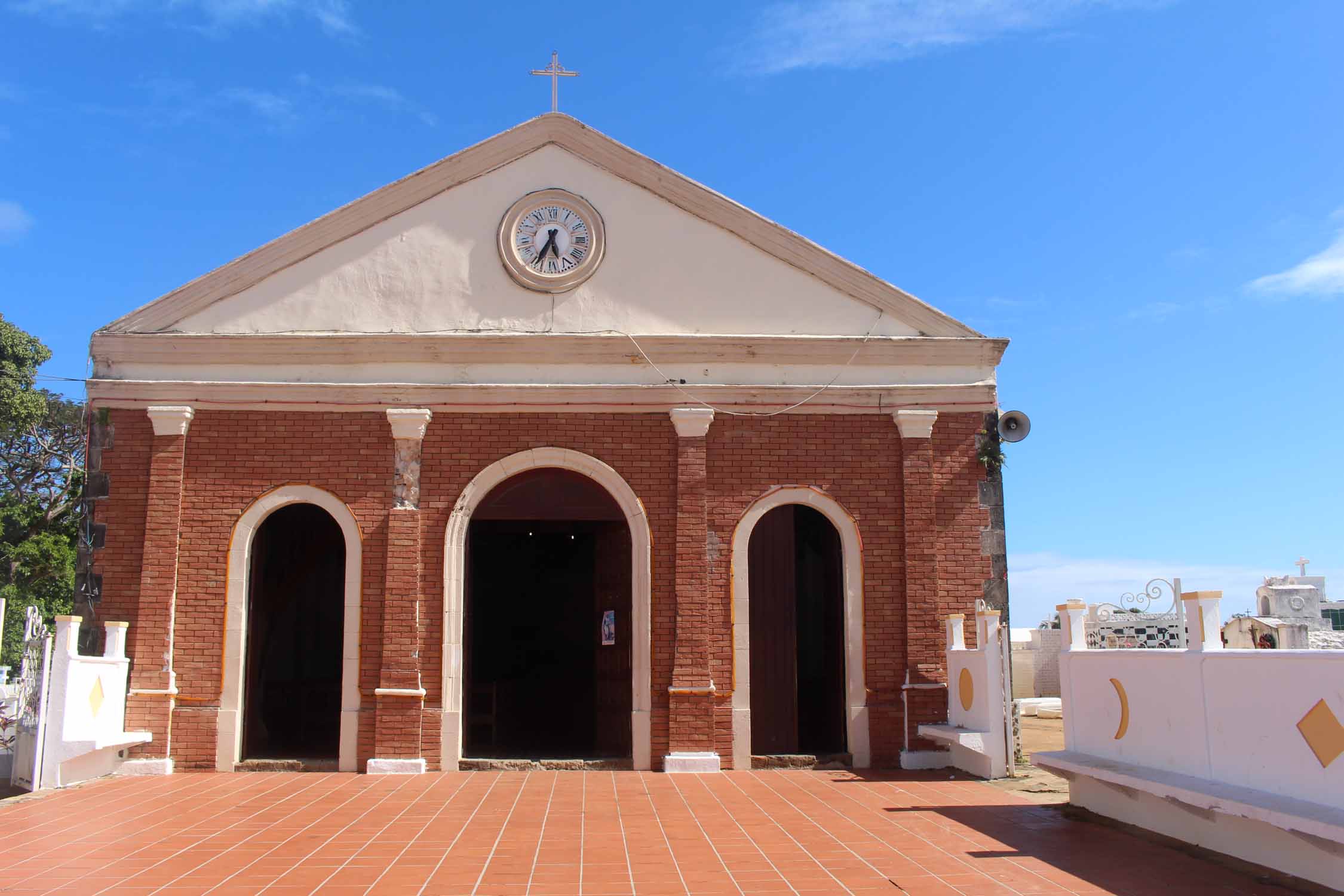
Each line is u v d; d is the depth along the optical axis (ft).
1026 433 42.57
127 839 28.04
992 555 42.14
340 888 23.00
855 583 41.91
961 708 39.96
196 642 40.50
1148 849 26.37
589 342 42.16
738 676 40.88
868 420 42.86
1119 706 29.45
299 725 49.26
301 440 41.65
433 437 41.73
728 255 43.68
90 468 41.34
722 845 27.32
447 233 43.47
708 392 42.14
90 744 36.17
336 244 43.39
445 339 41.88
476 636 57.77
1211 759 25.35
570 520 42.52
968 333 43.39
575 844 27.45
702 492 41.52
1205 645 25.89
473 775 38.96
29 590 90.53
